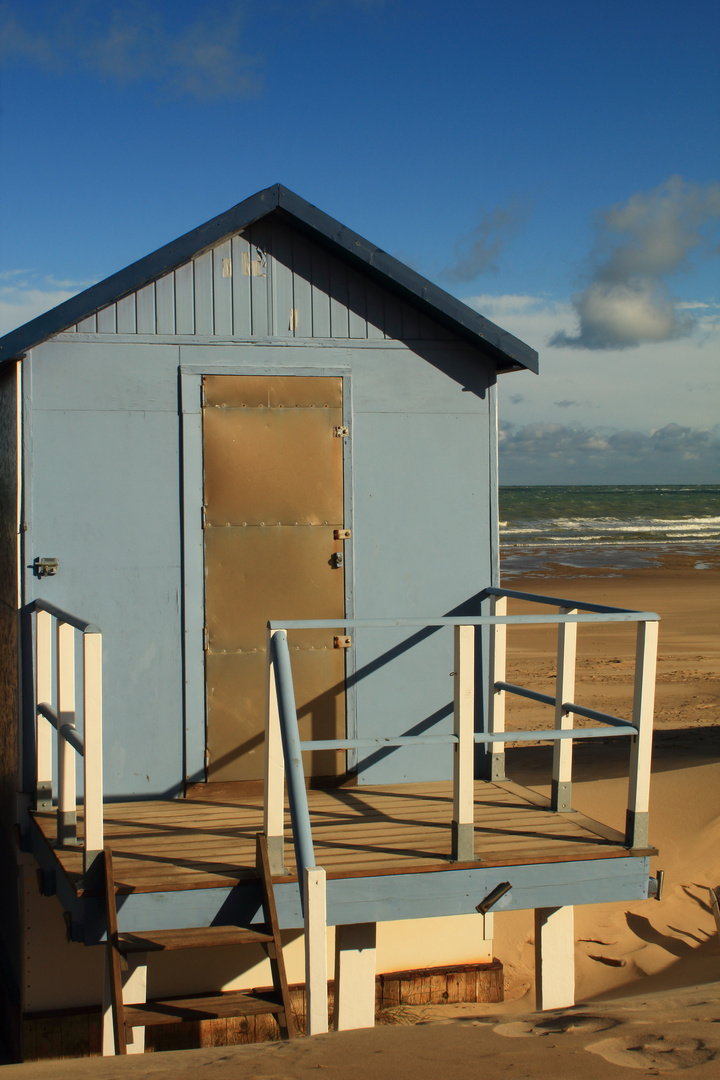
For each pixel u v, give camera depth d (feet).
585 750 41.37
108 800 19.04
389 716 20.44
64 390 18.95
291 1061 10.44
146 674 19.27
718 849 24.90
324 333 20.24
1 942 22.34
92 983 18.75
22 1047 18.33
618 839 16.62
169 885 14.29
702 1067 9.20
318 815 18.11
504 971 21.17
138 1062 11.27
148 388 19.35
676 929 22.12
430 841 16.46
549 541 178.81
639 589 103.86
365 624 15.14
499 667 20.48
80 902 14.32
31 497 18.75
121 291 18.67
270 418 19.92
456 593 20.79
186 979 18.69
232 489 19.70
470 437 20.94
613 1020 11.85
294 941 19.24
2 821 21.77
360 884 14.97
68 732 15.60
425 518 20.68
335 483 20.24
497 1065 9.62
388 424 20.52
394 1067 9.82
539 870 15.72
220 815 18.13
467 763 15.44
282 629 14.92
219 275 19.76
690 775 29.07
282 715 14.19
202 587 19.52
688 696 52.65
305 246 20.20
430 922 20.10
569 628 18.43
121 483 19.19
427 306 20.01
